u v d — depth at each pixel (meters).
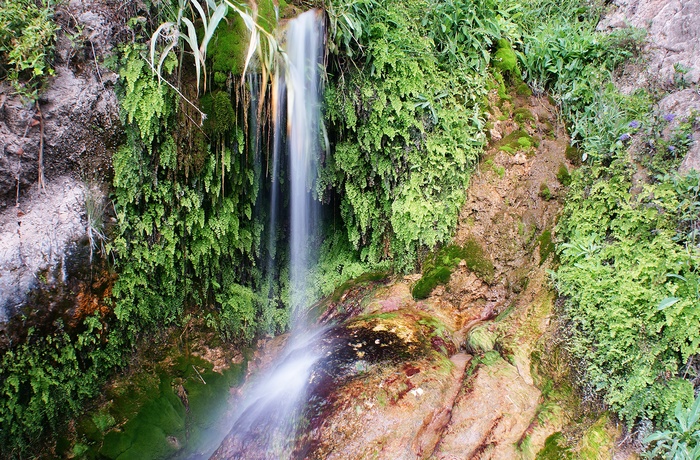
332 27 3.43
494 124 4.02
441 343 3.27
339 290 4.36
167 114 3.17
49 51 2.96
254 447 2.86
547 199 3.70
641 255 2.87
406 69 3.66
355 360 2.99
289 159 3.83
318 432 2.61
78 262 3.12
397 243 4.09
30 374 2.99
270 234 4.39
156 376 3.66
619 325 2.70
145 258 3.47
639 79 3.74
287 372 3.28
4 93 2.91
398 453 2.49
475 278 3.76
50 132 3.02
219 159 3.47
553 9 4.73
